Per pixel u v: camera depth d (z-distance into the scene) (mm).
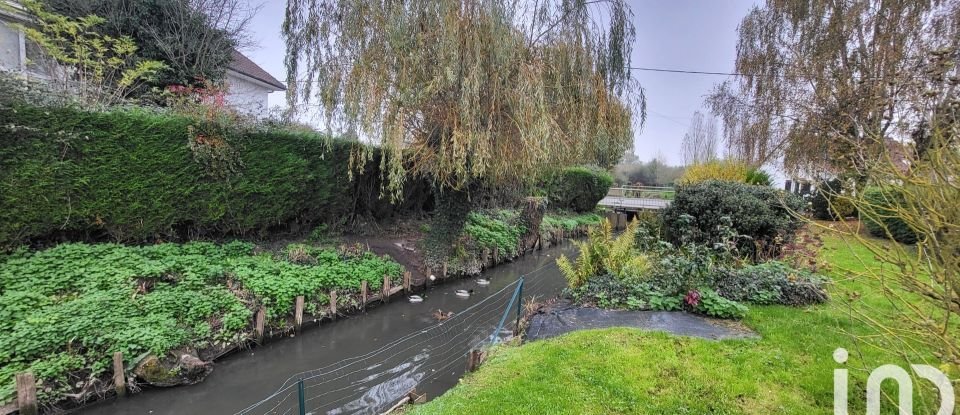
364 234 8984
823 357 3307
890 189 2115
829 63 11039
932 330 1961
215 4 10828
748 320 4199
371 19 5984
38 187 4855
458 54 5844
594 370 3205
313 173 7742
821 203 8734
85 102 5625
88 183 5215
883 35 9852
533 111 6113
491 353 3889
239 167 6633
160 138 5793
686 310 4633
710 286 4895
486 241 9844
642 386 2967
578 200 19062
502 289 7770
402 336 5461
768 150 12961
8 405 3275
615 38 7137
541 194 14781
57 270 4625
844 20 10852
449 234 8375
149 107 6449
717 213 6539
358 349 5055
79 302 4230
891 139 2414
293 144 7402
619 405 2746
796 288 4734
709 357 3383
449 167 6477
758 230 6367
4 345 3539
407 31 5773
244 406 3807
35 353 3607
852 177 2648
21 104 4703
